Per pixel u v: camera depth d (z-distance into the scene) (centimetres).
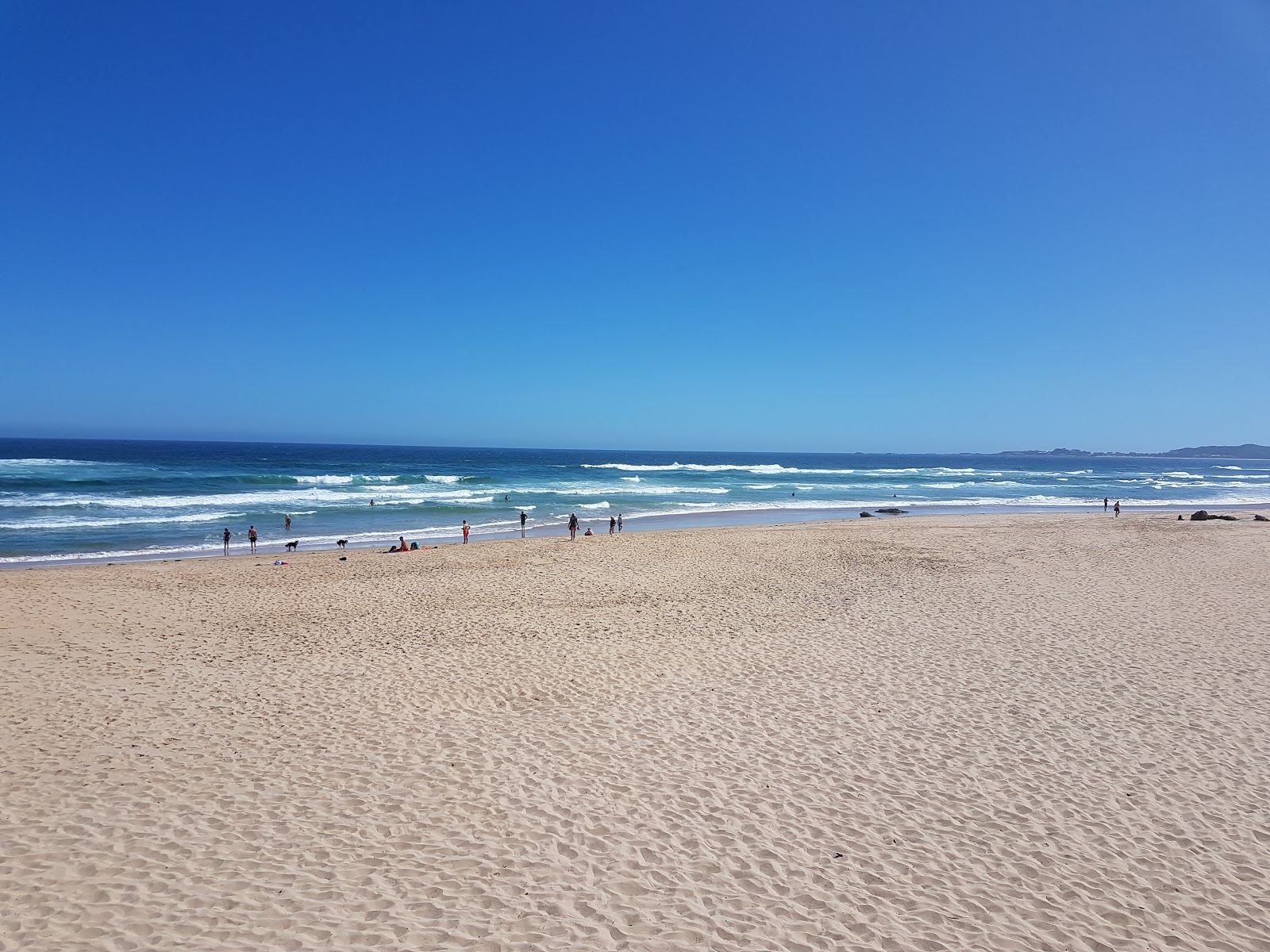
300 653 1163
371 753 770
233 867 555
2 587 1712
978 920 518
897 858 593
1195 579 1792
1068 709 914
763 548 2492
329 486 5409
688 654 1152
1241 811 670
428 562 2202
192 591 1709
